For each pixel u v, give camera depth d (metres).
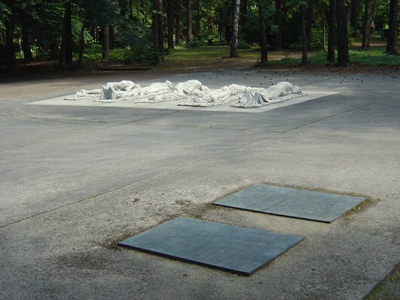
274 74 28.39
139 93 20.09
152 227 6.54
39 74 36.78
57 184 8.66
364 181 8.09
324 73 27.70
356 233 6.09
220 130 13.03
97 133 13.44
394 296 4.69
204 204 7.33
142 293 4.90
